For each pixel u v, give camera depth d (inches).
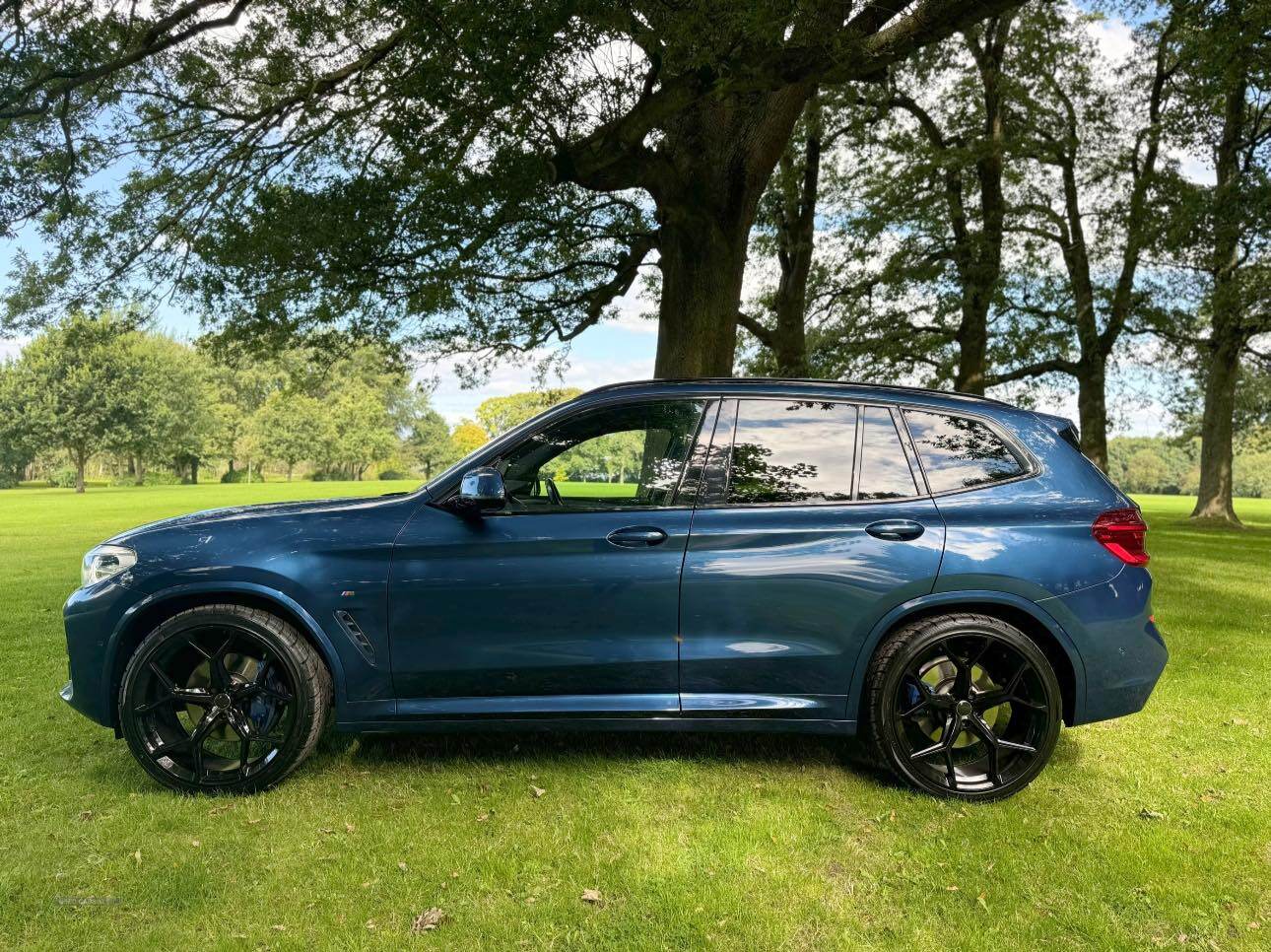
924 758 125.1
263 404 3459.6
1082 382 852.6
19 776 132.7
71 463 3213.6
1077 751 146.9
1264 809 120.6
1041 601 122.4
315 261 321.4
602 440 132.2
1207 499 933.2
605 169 329.4
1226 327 850.8
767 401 134.3
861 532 125.0
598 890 96.4
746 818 116.1
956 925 89.5
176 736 128.4
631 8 238.5
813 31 235.6
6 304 364.5
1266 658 219.6
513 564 125.5
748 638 125.0
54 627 268.2
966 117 786.2
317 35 314.0
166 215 376.2
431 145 266.8
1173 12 521.7
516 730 126.5
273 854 105.1
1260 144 685.9
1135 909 93.0
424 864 102.4
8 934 86.7
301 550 126.6
